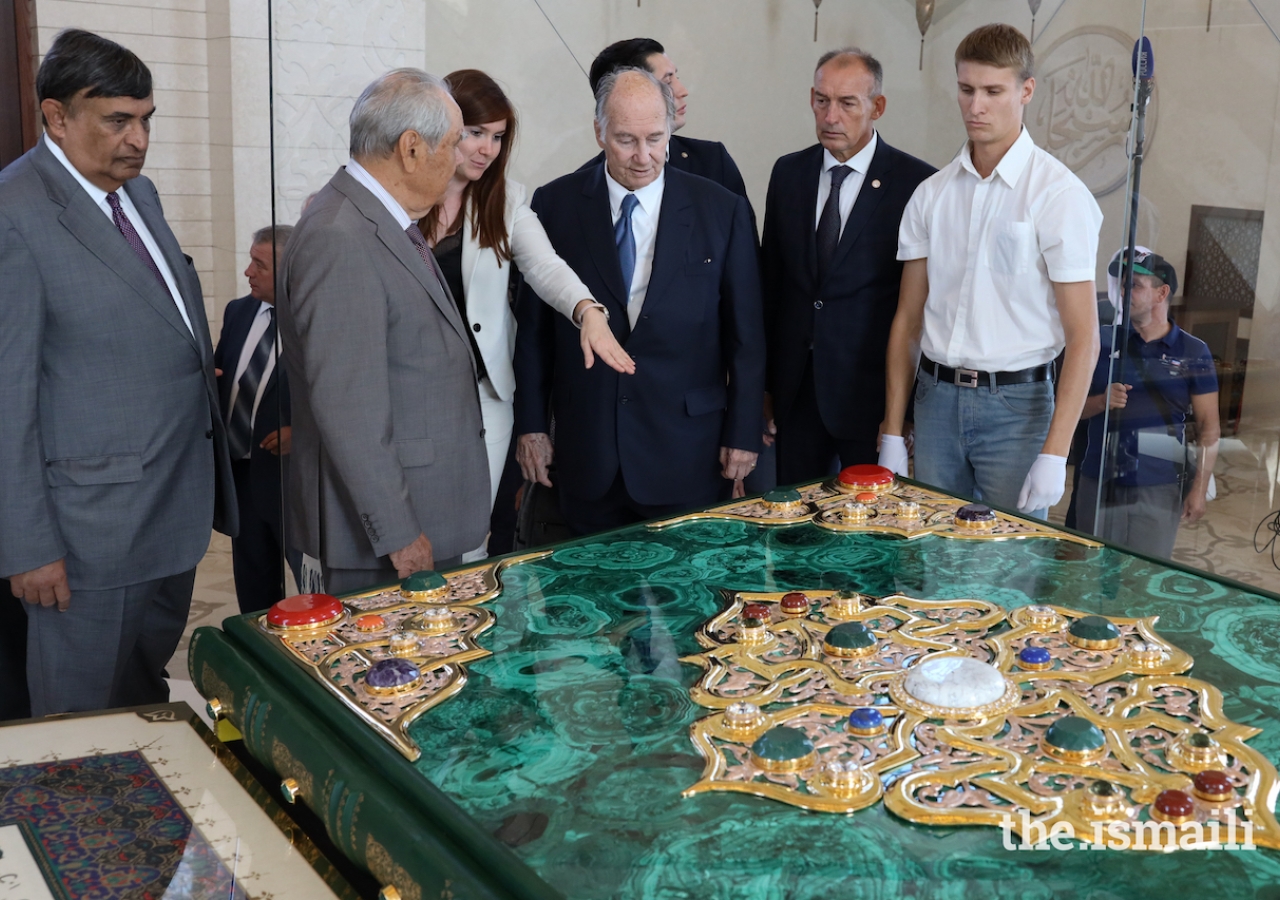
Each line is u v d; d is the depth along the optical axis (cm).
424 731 138
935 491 238
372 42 266
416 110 208
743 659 157
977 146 261
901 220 284
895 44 410
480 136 253
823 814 119
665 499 288
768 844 113
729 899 104
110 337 232
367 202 212
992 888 106
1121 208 354
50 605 233
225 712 159
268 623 169
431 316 221
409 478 221
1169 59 260
